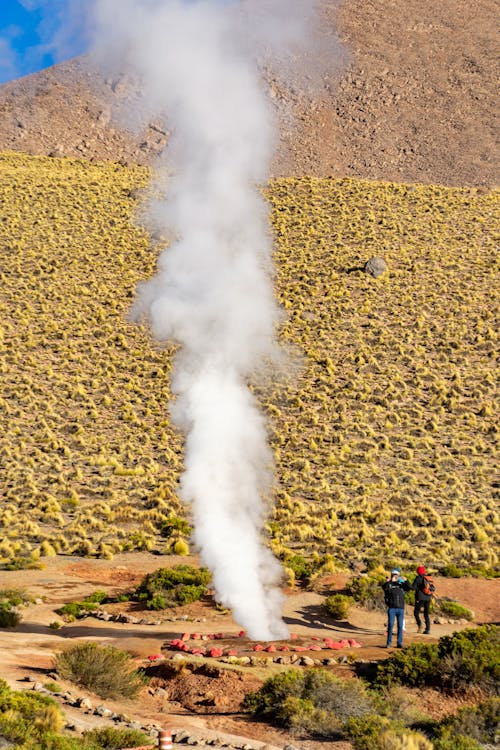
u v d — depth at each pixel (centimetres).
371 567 7200
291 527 8750
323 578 6681
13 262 18338
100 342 15562
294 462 11394
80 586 6506
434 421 12812
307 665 3931
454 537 8788
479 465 11475
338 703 3192
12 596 5847
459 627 5344
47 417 12938
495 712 3062
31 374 14325
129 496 10219
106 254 19062
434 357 15050
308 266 18575
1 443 11875
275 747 2747
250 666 3803
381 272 18188
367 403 13500
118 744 2570
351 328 16075
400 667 3619
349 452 11800
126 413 13112
